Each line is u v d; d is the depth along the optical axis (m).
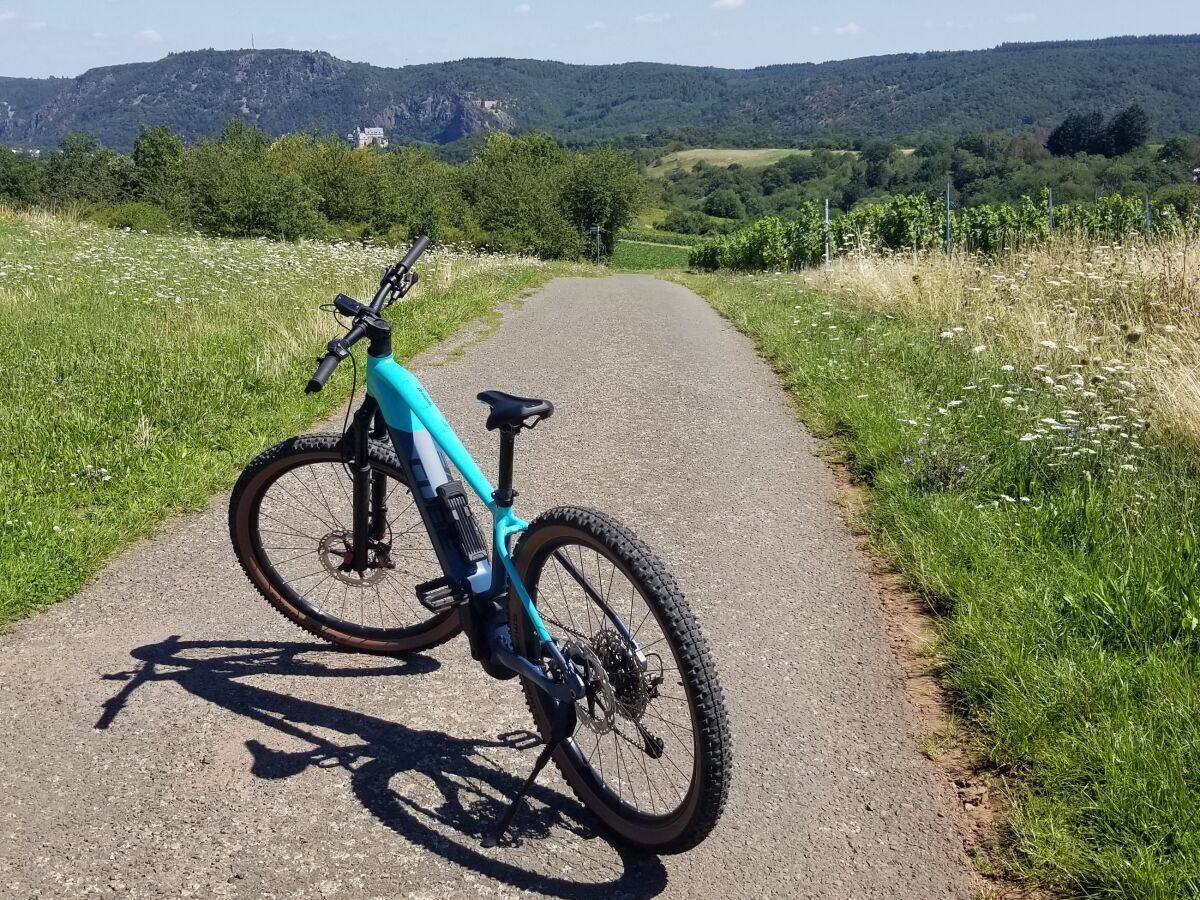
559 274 27.03
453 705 3.38
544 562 2.84
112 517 4.70
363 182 84.31
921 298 11.12
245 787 2.87
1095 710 3.10
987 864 2.63
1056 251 11.65
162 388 6.64
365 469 3.45
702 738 2.36
